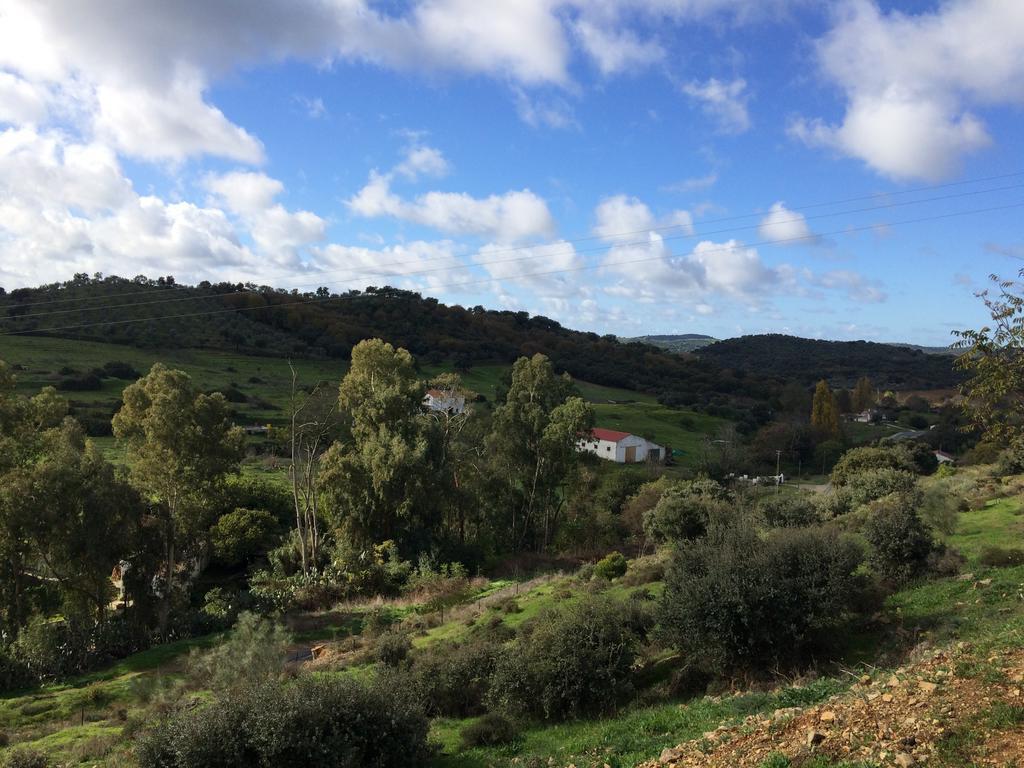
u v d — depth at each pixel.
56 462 29.58
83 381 69.94
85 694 23.06
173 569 34.62
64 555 28.81
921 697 7.98
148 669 26.55
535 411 50.53
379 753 10.89
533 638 15.20
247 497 49.00
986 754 6.33
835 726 7.93
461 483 50.22
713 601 13.73
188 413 33.16
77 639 28.20
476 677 16.03
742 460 75.88
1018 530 21.42
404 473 43.28
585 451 54.03
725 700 11.95
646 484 54.28
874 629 14.52
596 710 13.94
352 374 49.06
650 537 35.78
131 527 30.44
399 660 19.39
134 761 13.14
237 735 10.60
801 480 77.00
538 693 14.16
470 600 33.00
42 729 19.53
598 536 50.41
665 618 14.62
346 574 38.34
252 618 20.16
